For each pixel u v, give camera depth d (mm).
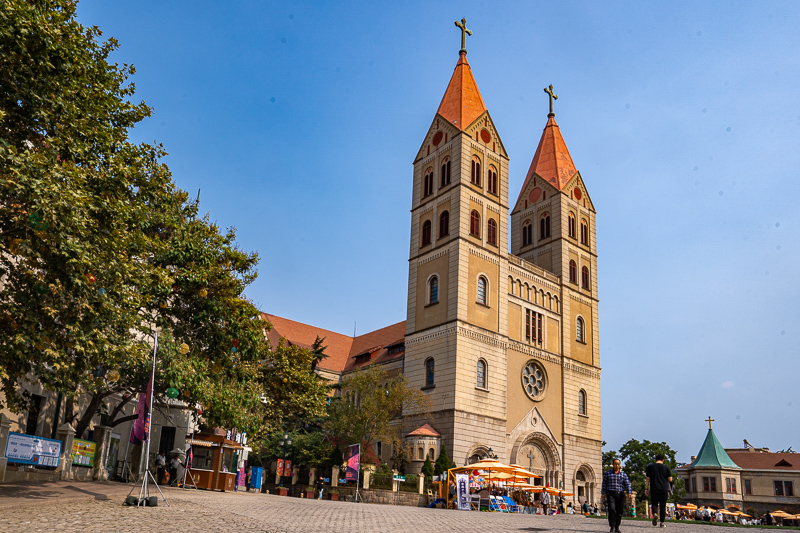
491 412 56875
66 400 31172
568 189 73688
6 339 17750
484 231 62125
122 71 24609
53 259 18328
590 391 68688
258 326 31047
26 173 17141
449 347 56562
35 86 18859
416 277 63125
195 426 41594
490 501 45094
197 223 29766
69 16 20938
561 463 62656
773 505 88562
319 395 49469
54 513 15414
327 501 37125
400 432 58656
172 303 29672
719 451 92500
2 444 22406
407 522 21094
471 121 64500
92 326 19453
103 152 21781
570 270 71312
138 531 13281
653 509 22969
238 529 14664
